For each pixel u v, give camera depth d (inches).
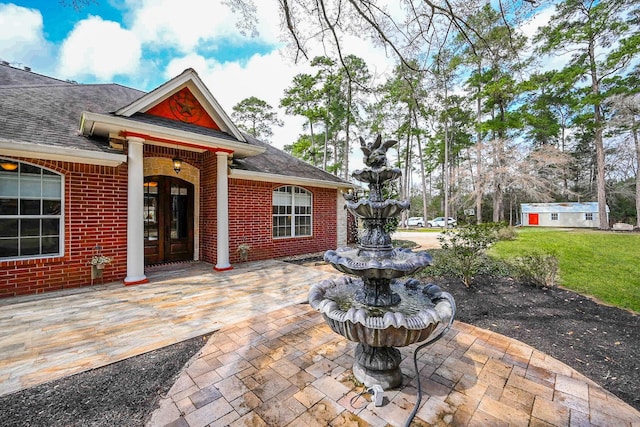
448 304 98.5
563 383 101.4
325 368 111.4
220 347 129.2
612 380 106.1
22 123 210.7
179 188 320.8
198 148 282.5
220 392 96.9
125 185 239.8
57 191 211.0
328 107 819.4
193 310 174.6
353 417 84.7
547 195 756.0
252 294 208.1
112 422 83.4
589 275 253.3
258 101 1214.3
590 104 675.4
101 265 221.6
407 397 94.0
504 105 745.0
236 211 323.9
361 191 478.9
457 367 112.2
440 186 1523.1
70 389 98.5
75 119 259.9
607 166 878.4
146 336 139.4
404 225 1152.2
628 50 517.3
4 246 194.1
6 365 112.7
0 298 190.2
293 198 386.0
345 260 98.8
